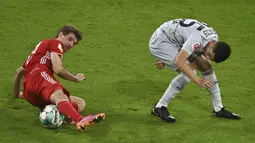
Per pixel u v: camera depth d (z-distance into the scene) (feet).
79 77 66.13
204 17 117.39
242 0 129.08
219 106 69.10
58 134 62.85
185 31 65.21
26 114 68.54
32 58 67.26
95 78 83.30
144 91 78.48
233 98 76.38
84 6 120.67
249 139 63.00
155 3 124.47
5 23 108.27
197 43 62.59
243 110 72.02
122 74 85.46
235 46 101.40
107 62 90.89
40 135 62.49
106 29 107.86
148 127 65.72
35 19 111.45
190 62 66.54
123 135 63.21
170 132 64.44
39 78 65.10
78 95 76.18
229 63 92.12
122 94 77.05
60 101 62.69
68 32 67.82
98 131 64.08
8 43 97.91
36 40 100.37
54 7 118.93
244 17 118.42
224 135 63.93
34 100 65.98
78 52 94.79
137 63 90.89
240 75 86.38
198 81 62.13
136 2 124.57
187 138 62.90
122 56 94.02
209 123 67.41
